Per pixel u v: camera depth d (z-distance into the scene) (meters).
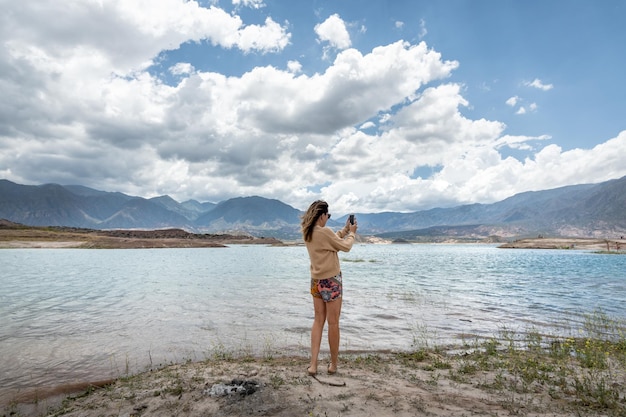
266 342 7.90
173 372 5.51
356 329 9.18
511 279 22.61
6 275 24.86
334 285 4.86
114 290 16.91
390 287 18.12
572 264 40.16
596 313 11.31
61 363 6.48
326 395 4.13
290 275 25.22
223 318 10.42
